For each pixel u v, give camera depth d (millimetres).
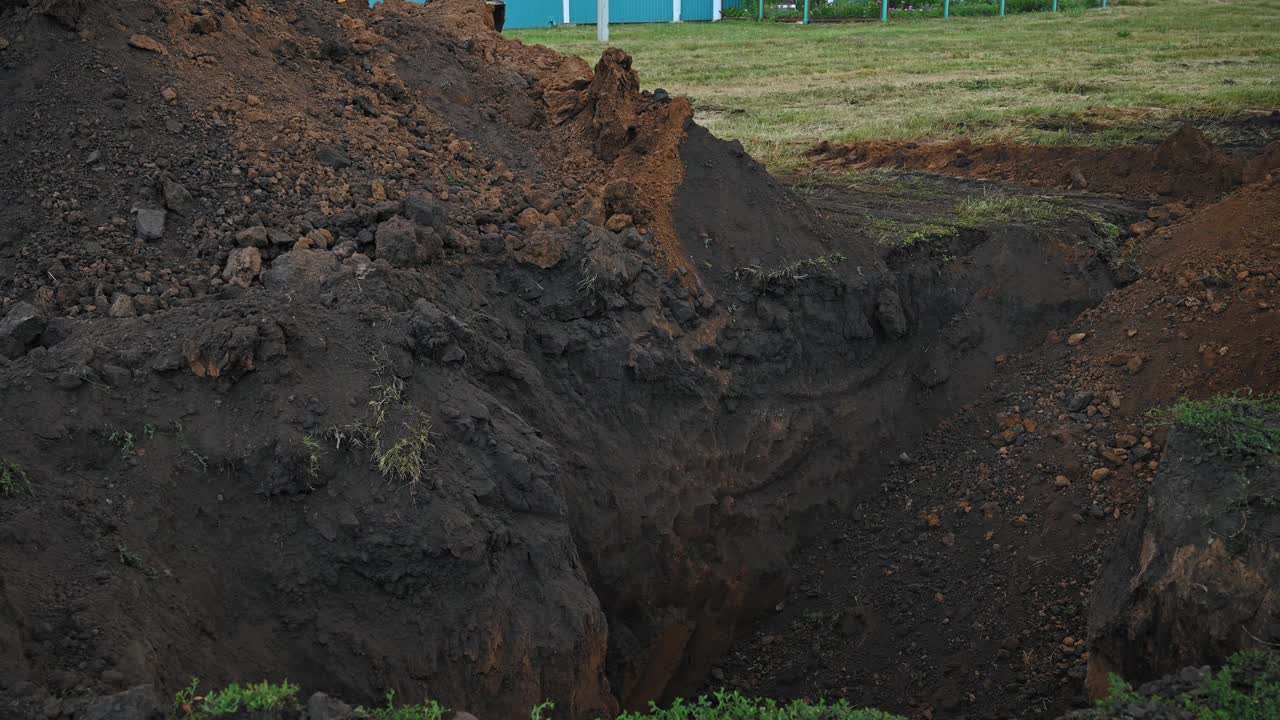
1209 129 11664
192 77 6977
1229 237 8281
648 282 7117
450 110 8180
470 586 4766
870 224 8750
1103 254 8633
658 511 6426
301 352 5059
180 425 4715
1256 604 4469
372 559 4645
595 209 7336
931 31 24578
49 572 3949
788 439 7305
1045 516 6969
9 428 4465
